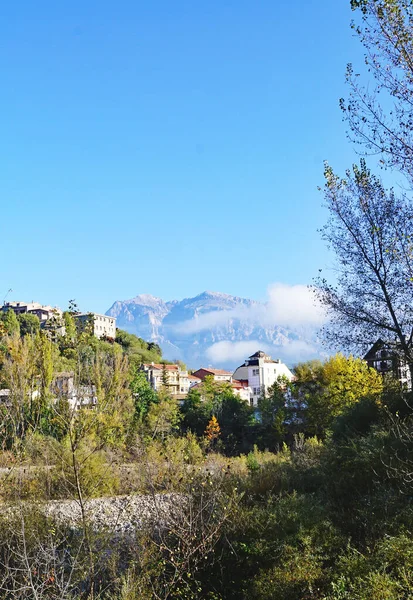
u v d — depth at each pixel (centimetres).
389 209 1502
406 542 744
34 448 884
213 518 969
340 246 1579
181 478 1091
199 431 4959
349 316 1568
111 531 907
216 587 892
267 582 802
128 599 755
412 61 1098
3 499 927
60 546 911
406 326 1502
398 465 1025
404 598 663
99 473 1166
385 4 1075
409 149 1145
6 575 730
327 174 1577
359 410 1669
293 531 897
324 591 748
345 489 1088
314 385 4912
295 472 1295
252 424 5122
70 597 739
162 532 973
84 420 802
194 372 11294
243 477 1319
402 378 1622
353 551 799
